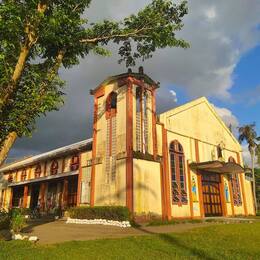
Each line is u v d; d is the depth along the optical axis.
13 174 32.69
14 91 10.46
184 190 19.94
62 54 11.62
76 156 23.64
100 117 20.52
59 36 11.04
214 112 25.28
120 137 18.36
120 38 13.03
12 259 7.08
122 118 18.62
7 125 10.30
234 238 10.25
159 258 7.13
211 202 22.20
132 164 17.12
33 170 29.48
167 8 12.58
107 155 18.94
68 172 22.73
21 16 9.45
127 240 9.84
